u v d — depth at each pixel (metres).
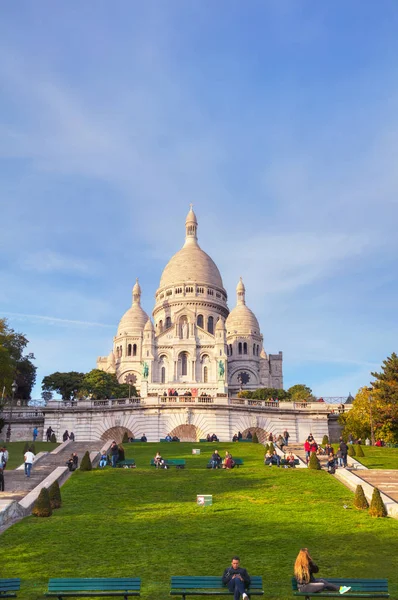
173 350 151.88
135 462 49.81
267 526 28.83
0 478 35.62
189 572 22.59
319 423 81.00
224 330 151.75
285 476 41.44
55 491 32.62
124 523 29.36
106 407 77.94
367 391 76.56
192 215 194.12
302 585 19.39
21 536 27.02
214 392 129.75
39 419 81.12
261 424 78.50
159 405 75.88
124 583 18.92
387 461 49.59
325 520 29.88
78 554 24.66
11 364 81.88
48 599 19.89
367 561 23.97
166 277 177.62
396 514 30.44
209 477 41.00
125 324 173.12
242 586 18.89
